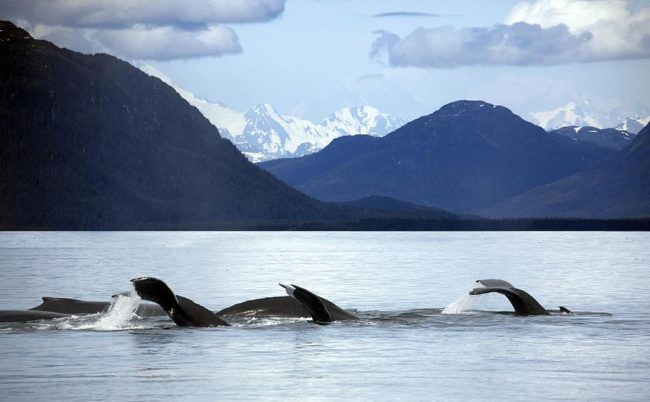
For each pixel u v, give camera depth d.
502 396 61.66
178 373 69.06
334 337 86.62
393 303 132.12
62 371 69.50
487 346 81.94
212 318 93.06
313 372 69.75
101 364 72.31
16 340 83.69
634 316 106.25
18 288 161.12
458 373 69.62
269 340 84.19
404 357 76.00
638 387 64.56
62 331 89.12
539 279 193.62
